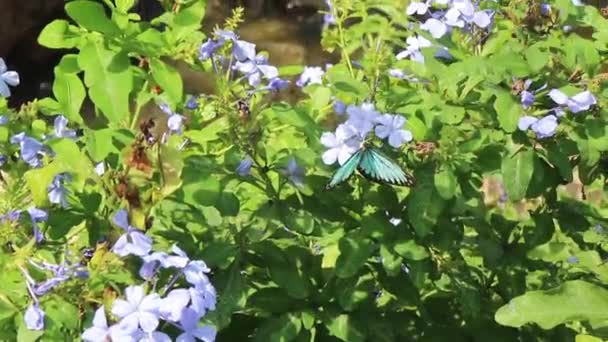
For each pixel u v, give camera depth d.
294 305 1.10
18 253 0.96
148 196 0.96
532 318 1.01
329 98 1.22
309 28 3.66
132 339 0.90
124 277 0.96
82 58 1.01
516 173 1.11
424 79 1.17
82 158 0.97
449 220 1.13
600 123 1.11
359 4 1.28
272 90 1.12
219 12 3.72
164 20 1.08
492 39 1.19
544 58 1.12
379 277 1.14
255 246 1.07
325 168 1.09
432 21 1.19
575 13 1.24
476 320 1.17
